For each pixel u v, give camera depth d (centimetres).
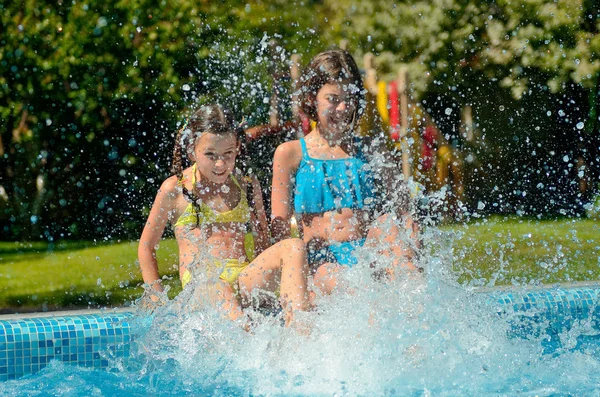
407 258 350
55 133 920
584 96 1146
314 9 1091
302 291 325
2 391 331
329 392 305
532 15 1088
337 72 354
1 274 743
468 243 766
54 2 875
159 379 334
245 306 361
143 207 948
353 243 353
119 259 802
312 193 355
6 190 968
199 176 373
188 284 356
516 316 408
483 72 1138
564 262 673
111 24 878
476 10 1119
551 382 313
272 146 769
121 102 907
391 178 365
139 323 384
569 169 1136
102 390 327
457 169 1059
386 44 1137
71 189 951
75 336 377
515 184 1116
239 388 313
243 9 948
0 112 887
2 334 366
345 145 365
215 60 909
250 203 381
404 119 858
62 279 712
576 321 398
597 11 1075
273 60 900
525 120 1159
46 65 872
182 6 892
